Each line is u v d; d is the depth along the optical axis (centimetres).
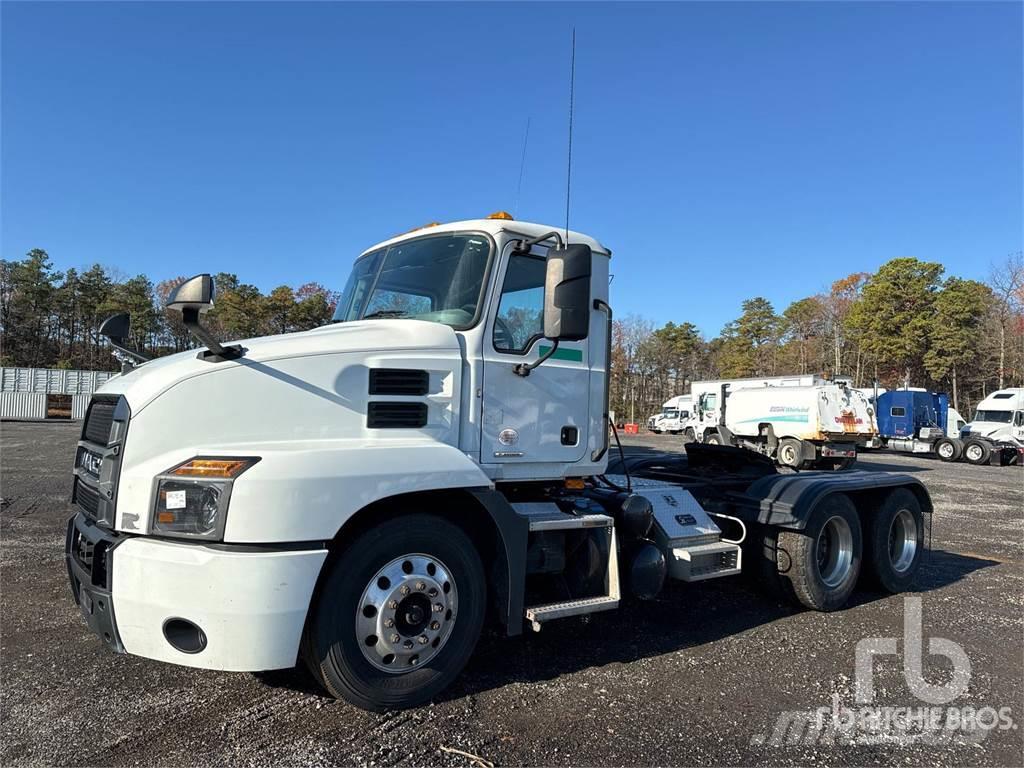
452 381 378
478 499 359
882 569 607
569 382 432
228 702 353
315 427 339
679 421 4647
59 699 355
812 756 317
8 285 6191
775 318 7444
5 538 756
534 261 422
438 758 303
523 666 417
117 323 415
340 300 482
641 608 552
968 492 1507
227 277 5434
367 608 329
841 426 2305
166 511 302
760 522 553
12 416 4138
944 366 5219
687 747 322
